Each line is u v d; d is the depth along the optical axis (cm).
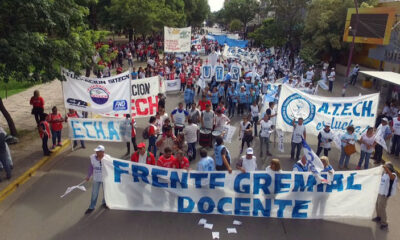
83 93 1231
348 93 2503
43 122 1121
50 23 1002
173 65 2689
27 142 1270
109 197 838
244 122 1233
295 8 4050
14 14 1012
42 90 2159
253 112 1455
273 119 1393
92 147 1278
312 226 808
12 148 1205
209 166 847
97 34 1622
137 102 1450
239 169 826
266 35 4378
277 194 829
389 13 2573
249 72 2109
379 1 3075
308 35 3556
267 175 820
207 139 1253
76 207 854
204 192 835
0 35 995
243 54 2873
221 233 763
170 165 853
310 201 830
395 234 784
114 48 3444
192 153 1173
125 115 1257
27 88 2194
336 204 829
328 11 3145
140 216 822
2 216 806
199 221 805
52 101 1884
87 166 1105
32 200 883
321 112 1305
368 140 1114
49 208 845
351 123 1306
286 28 4162
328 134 1151
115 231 757
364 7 2906
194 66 2547
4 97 1934
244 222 815
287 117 1308
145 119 1689
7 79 1010
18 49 944
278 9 4141
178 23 5278
